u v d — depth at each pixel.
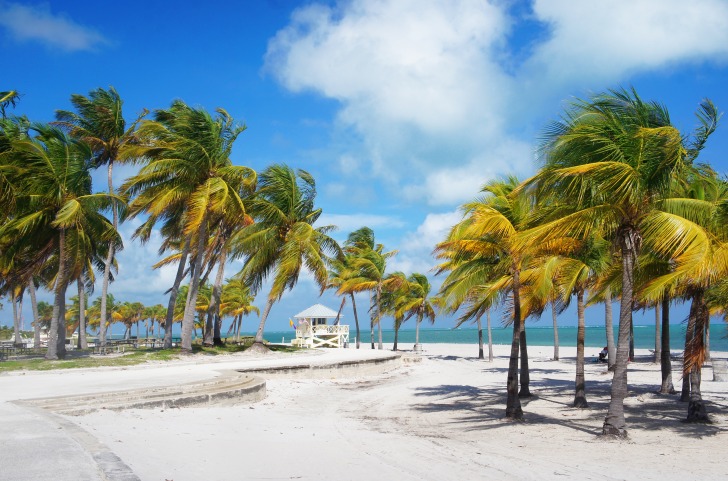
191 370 23.19
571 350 66.69
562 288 17.67
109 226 28.61
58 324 27.56
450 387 26.84
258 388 19.92
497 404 20.66
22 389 15.67
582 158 12.79
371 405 21.11
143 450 9.03
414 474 9.09
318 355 37.66
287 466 8.98
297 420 16.14
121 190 31.88
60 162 26.45
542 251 16.67
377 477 8.60
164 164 28.94
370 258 51.81
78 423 11.09
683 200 13.12
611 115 12.62
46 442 7.72
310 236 34.41
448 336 183.25
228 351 35.12
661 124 12.55
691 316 15.11
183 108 36.19
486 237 16.77
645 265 15.20
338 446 11.58
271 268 36.62
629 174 11.97
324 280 35.03
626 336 13.40
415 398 23.03
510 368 17.20
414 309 57.53
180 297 81.69
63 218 24.28
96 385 16.89
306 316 53.25
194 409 15.62
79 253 26.28
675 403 19.36
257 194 36.59
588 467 10.34
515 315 17.17
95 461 6.57
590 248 17.80
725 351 59.50
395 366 38.69
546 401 20.83
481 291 18.88
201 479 7.48
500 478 9.16
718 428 14.78
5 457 6.75
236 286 72.94
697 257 11.22
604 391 23.45
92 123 34.88
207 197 29.09
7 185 23.67
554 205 14.07
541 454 11.67
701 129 12.90
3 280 35.28
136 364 25.98
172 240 43.72
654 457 11.34
